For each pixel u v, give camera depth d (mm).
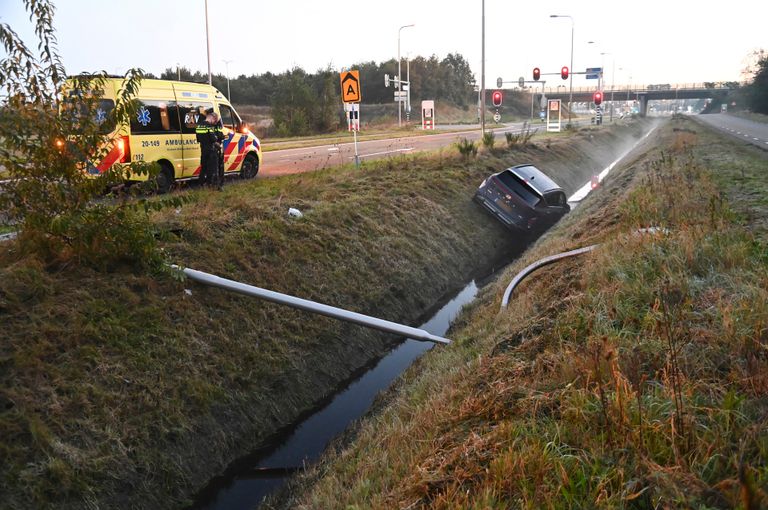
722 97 117125
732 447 3395
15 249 6828
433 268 11828
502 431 3982
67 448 4922
